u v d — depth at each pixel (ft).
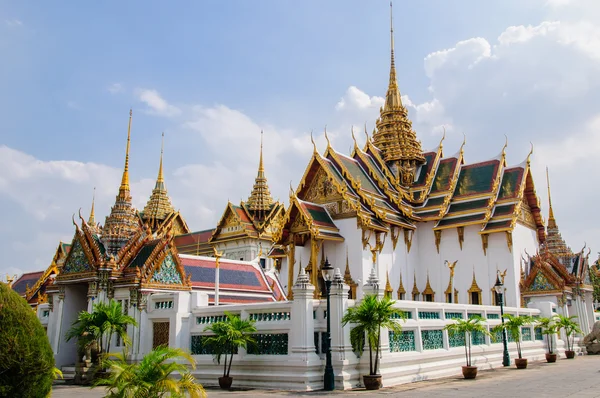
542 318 109.81
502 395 56.08
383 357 67.51
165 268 86.17
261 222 279.69
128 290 82.74
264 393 60.49
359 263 136.98
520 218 155.53
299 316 65.57
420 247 160.35
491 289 146.10
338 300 66.90
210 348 73.77
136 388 35.60
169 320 77.97
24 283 178.40
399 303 74.13
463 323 76.28
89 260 87.92
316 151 148.97
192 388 37.93
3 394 32.45
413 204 164.14
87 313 75.15
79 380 79.05
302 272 68.08
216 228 283.38
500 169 160.04
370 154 174.19
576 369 87.35
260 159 299.79
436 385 67.00
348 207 142.41
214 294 105.50
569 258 144.56
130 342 75.97
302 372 63.46
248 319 71.31
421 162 173.78
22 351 33.17
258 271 124.36
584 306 140.26
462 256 152.76
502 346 98.43
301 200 144.25
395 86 186.70
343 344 65.62
